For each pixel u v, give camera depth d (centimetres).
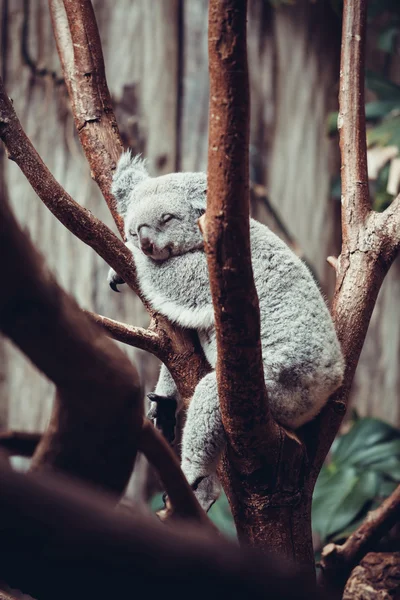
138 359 638
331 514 447
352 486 462
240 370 216
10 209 99
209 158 191
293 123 682
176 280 322
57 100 662
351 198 317
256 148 680
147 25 666
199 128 671
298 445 247
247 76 182
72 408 123
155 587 69
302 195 682
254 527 251
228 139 185
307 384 284
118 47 667
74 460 126
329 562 323
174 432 309
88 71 353
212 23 178
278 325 297
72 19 355
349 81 330
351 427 523
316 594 69
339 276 309
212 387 275
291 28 680
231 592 68
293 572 70
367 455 488
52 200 286
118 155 353
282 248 318
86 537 68
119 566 69
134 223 332
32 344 112
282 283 307
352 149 324
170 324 309
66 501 69
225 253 196
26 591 97
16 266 102
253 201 675
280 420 284
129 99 667
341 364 291
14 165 661
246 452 239
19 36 663
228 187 189
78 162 661
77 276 660
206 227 197
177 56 670
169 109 670
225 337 210
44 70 662
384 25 689
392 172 547
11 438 128
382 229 304
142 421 133
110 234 301
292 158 682
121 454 129
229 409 229
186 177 341
